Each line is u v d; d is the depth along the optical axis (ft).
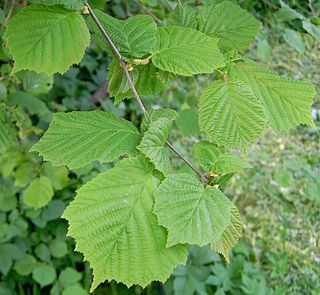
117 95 1.20
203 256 3.12
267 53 2.14
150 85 1.23
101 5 1.57
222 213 0.87
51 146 0.96
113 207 0.86
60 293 3.01
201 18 1.30
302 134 3.75
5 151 2.24
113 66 1.16
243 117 0.97
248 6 2.07
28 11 1.09
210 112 0.98
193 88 3.49
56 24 1.07
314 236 3.65
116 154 0.95
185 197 0.87
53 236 3.14
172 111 1.03
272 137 3.85
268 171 3.84
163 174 0.90
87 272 3.20
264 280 3.19
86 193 0.87
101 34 1.15
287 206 3.76
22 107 2.60
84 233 0.85
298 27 2.15
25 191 2.50
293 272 3.51
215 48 1.06
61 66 1.06
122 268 0.85
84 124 0.99
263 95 1.07
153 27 1.12
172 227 0.84
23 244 3.04
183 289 3.01
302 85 1.07
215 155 0.97
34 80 2.32
